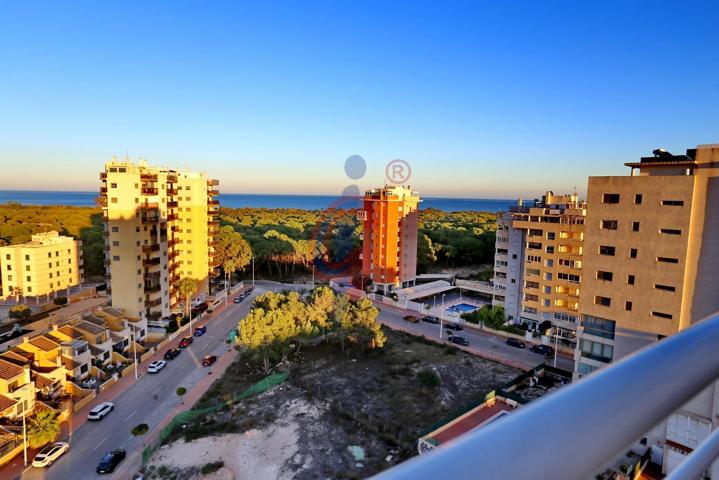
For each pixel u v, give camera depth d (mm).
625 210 25734
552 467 778
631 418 978
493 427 845
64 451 26781
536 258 49844
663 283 24875
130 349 43000
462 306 64500
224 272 73875
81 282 65125
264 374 38156
